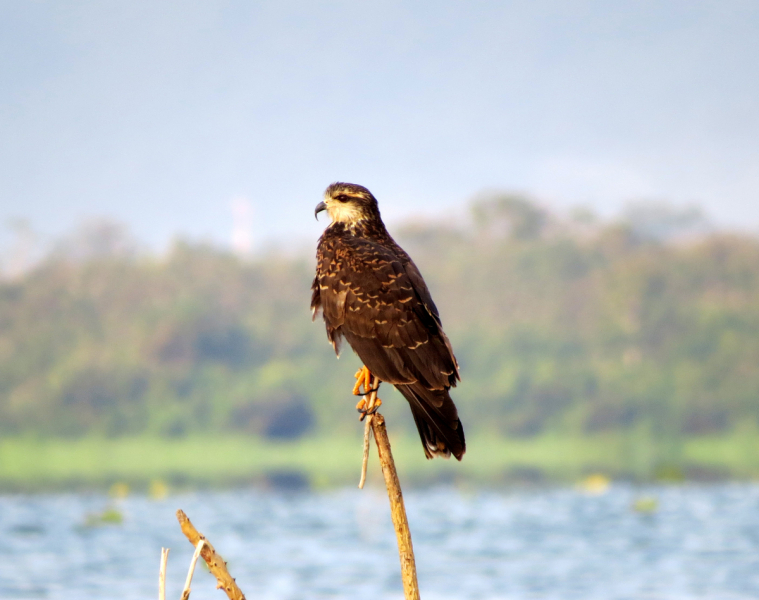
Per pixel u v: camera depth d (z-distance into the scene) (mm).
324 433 54500
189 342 59406
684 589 14094
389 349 6160
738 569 15367
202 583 14727
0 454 52125
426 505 23938
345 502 25000
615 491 26500
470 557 16641
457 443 5906
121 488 29234
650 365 57562
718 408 54781
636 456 45406
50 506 23984
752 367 56375
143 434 56031
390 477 5723
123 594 13898
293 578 15000
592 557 16500
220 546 17984
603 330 59688
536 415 55469
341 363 56969
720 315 58906
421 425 6059
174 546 17844
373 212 7027
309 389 56406
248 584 14625
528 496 25547
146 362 59000
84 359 59469
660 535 18562
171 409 56781
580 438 54094
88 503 24703
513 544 17859
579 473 33938
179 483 31641
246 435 54906
